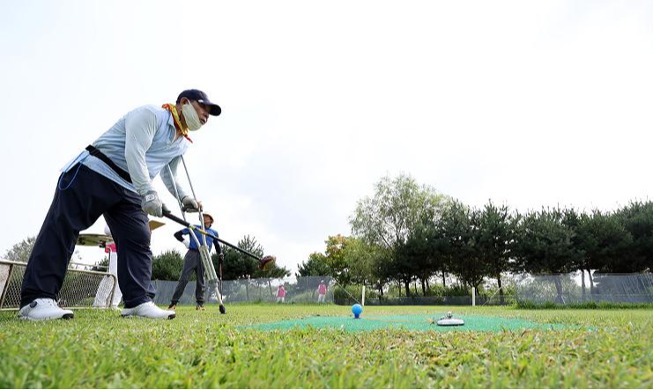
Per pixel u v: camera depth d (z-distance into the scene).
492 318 3.62
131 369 1.13
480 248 23.64
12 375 0.94
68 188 3.10
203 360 1.31
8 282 4.12
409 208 29.73
